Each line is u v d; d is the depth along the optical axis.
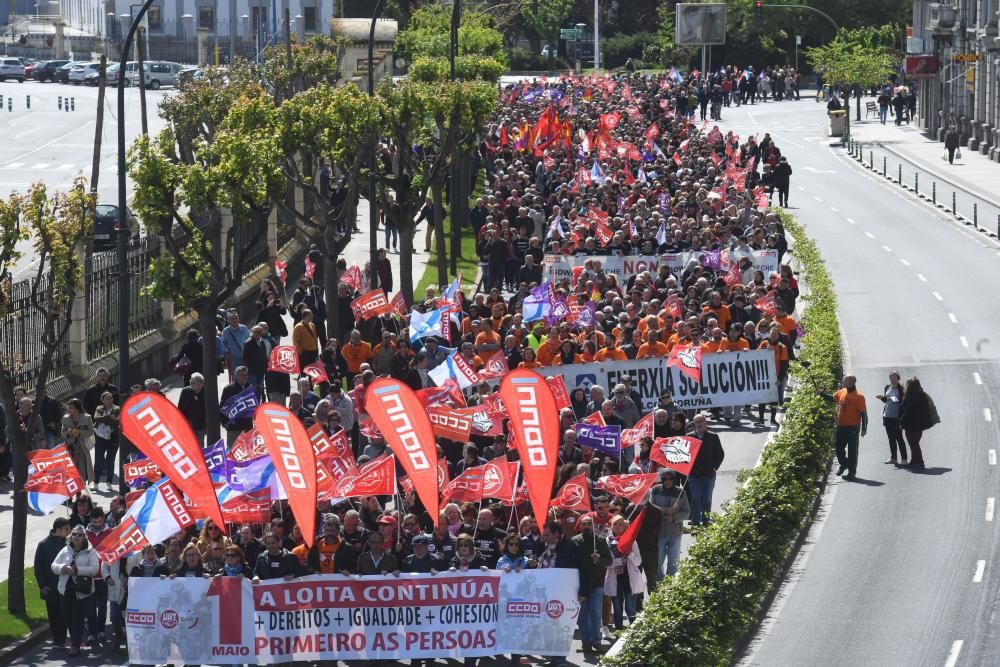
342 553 28.09
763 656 29.64
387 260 56.94
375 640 27.70
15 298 43.28
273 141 44.28
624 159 82.12
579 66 176.38
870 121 142.12
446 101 57.72
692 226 61.47
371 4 194.75
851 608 32.22
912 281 69.88
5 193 86.06
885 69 135.38
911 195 96.31
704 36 157.38
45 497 29.94
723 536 32.00
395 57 136.75
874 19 178.38
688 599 28.61
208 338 38.81
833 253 77.31
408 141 60.75
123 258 38.25
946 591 33.06
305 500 27.12
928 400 42.91
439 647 27.73
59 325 44.62
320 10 191.88
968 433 46.47
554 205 67.88
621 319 45.75
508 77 175.38
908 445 45.66
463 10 136.50
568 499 29.12
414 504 31.58
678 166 82.44
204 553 28.52
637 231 61.84
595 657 28.62
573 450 33.66
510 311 50.12
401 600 27.67
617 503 30.67
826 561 35.38
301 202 71.56
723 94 150.00
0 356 37.84
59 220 36.16
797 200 95.31
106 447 39.34
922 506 39.38
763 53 180.50
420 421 27.98
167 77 156.88
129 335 49.22
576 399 38.34
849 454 42.34
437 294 52.28
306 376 44.19
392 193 71.38
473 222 69.00
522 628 27.69
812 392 44.34
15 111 132.50
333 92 54.75
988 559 35.06
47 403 40.09
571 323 46.56
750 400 45.75
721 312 48.56
